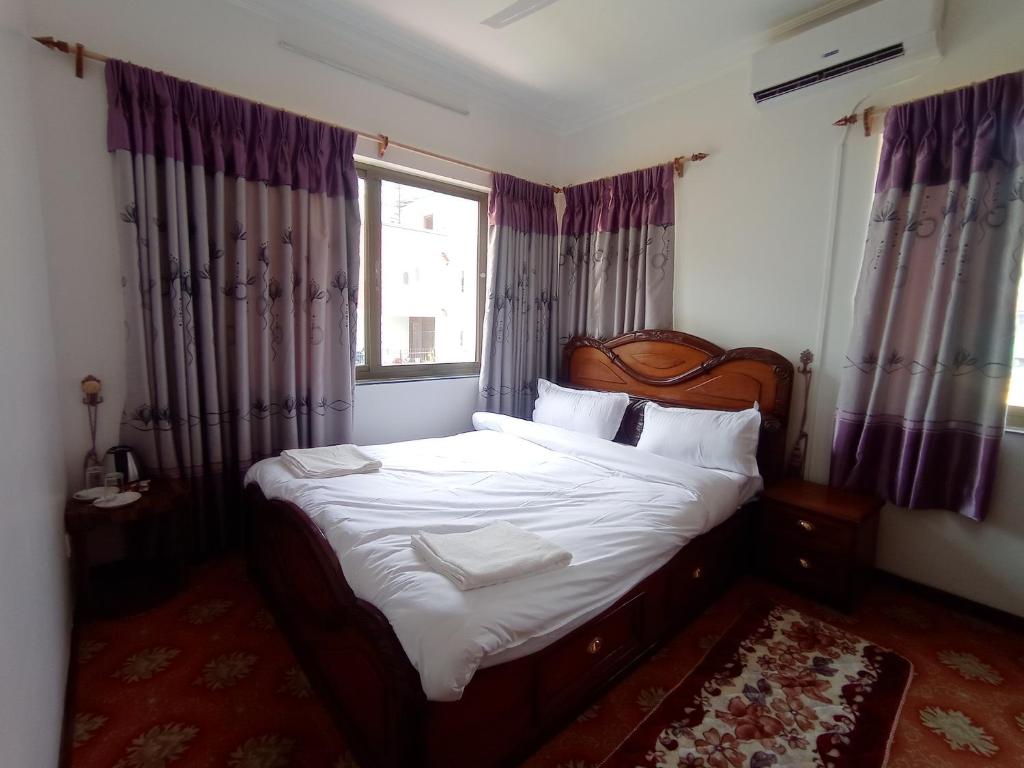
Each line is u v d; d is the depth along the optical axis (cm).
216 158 226
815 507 224
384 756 119
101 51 204
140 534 229
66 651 166
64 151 199
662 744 146
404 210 322
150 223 212
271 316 254
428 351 346
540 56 286
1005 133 195
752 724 155
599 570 152
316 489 193
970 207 199
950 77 212
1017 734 154
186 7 222
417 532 162
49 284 198
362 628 124
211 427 236
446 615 117
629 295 329
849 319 246
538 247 368
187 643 186
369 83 281
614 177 334
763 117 272
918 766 142
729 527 230
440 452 264
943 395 211
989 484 204
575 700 150
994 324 201
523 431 303
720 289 295
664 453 261
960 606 221
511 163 357
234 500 252
